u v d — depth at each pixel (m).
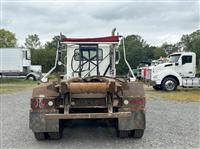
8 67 22.62
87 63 4.49
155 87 12.75
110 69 4.47
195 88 12.97
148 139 3.74
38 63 41.69
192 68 12.88
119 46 4.39
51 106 3.53
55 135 3.69
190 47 49.69
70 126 4.22
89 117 3.41
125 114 3.43
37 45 59.72
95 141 3.69
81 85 3.33
